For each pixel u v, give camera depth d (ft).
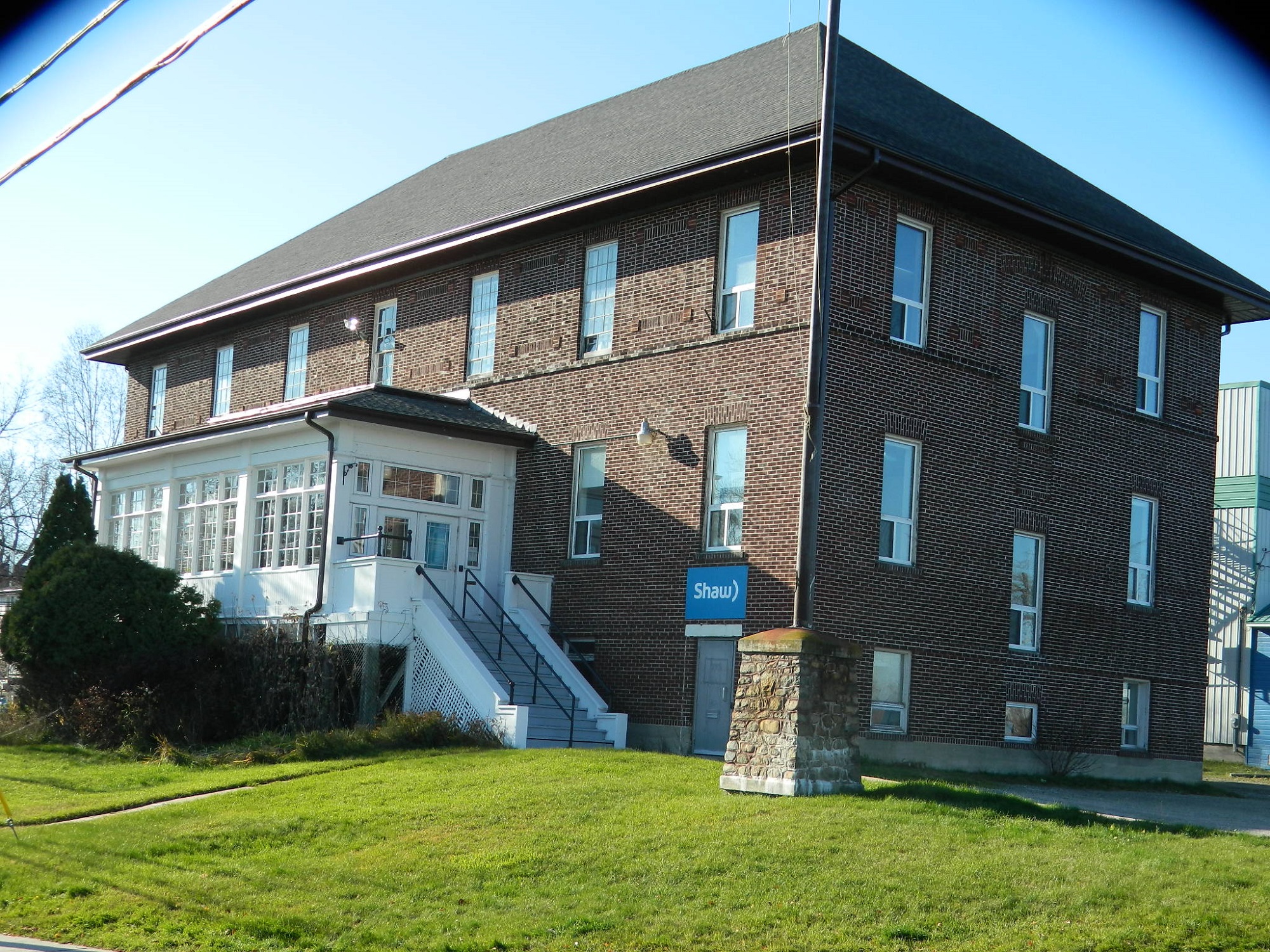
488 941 39.01
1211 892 40.09
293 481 87.97
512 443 89.04
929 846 44.86
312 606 82.84
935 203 81.20
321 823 52.90
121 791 63.46
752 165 76.84
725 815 50.08
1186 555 96.68
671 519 80.59
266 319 114.11
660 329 82.89
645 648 80.64
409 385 100.22
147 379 128.67
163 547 98.48
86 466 107.65
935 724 79.00
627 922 39.88
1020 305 86.07
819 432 55.98
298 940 40.60
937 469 80.12
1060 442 87.86
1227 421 144.36
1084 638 88.48
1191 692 96.02
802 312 75.36
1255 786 98.84
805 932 38.06
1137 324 94.38
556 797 54.75
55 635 82.53
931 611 79.25
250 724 80.38
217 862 48.78
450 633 77.41
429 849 48.60
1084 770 87.20
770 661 54.49
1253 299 97.81
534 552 88.48
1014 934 37.04
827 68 56.65
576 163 93.71
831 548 74.33
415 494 86.17
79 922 43.01
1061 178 97.14
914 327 80.12
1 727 83.30
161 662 81.20
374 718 78.02
